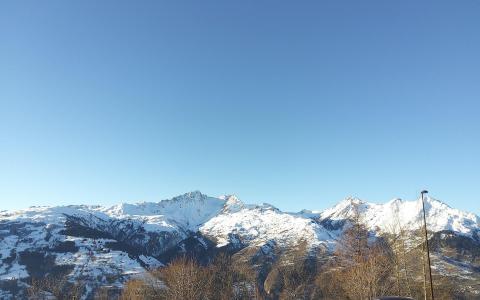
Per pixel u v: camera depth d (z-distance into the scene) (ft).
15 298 552.82
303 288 477.77
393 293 219.41
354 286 225.97
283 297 499.51
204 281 454.81
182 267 420.77
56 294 531.91
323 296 376.68
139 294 426.10
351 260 217.97
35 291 529.45
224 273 540.93
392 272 228.84
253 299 530.27
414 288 233.14
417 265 237.66
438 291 245.65
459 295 310.45
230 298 484.74
